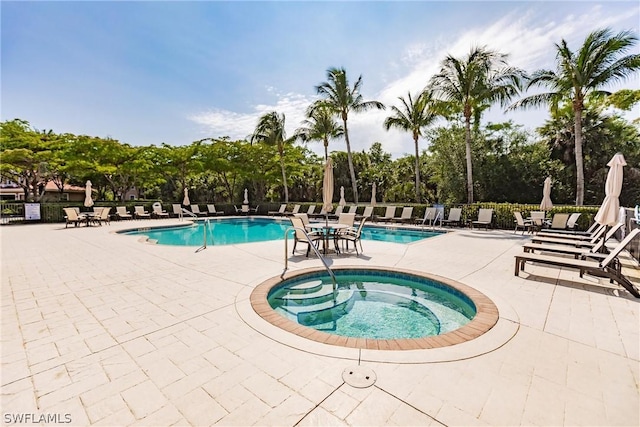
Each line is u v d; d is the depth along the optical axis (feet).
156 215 64.44
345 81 64.44
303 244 30.83
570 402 7.15
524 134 68.49
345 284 19.40
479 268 20.65
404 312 15.23
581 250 19.86
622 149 63.82
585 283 17.16
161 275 18.61
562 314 12.60
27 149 60.44
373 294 17.76
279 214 74.23
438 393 7.46
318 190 96.22
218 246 29.45
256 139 78.84
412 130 66.49
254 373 8.32
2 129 60.90
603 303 13.92
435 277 18.29
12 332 10.82
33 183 69.46
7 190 107.14
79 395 7.41
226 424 6.45
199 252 26.27
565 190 64.44
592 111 64.54
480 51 48.85
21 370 8.45
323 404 7.06
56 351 9.50
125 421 6.55
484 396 7.34
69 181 96.48
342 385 7.78
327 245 26.07
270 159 82.99
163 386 7.75
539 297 14.74
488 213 45.83
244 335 10.61
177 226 52.47
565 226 36.65
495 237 36.27
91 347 9.76
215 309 13.05
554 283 17.16
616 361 9.00
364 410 6.86
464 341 10.16
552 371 8.44
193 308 13.17
